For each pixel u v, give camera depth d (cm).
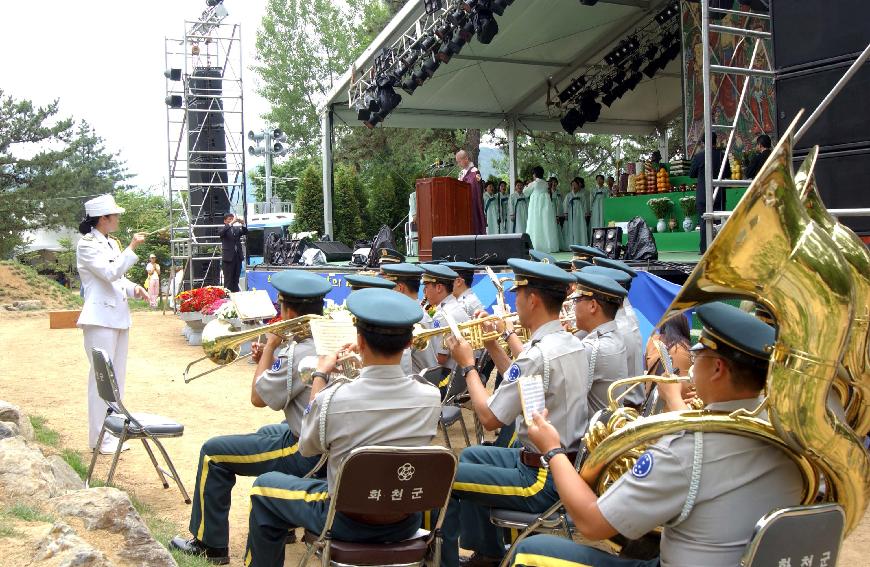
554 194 1672
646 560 271
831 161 649
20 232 3459
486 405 370
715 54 1423
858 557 451
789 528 222
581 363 380
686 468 233
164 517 511
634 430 240
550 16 1508
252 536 371
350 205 2548
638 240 941
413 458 309
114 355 654
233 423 783
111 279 632
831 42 643
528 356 370
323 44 4250
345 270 1264
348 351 364
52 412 824
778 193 207
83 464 612
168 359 1198
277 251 1556
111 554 345
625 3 1506
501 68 1708
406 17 1378
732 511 232
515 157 1950
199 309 1323
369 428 324
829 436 219
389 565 321
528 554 277
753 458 233
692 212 1427
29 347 1336
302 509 346
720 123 1420
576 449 374
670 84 1911
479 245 975
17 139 3309
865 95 626
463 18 1259
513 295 816
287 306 406
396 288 646
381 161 3156
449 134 3105
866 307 226
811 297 210
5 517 344
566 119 1869
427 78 1410
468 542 423
